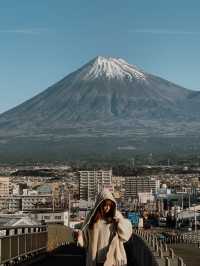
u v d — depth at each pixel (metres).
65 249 52.66
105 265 14.53
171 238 89.25
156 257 19.17
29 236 39.28
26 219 71.88
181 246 65.81
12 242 33.06
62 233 63.16
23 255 36.59
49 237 52.72
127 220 14.78
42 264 36.44
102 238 14.70
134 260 35.31
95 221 14.77
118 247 14.65
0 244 29.41
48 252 46.25
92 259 14.69
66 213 137.62
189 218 185.75
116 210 14.84
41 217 135.25
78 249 52.66
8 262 32.09
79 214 192.75
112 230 14.73
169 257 19.00
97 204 14.80
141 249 28.92
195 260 38.06
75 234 14.84
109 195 14.86
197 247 62.16
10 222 69.19
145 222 175.50
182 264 16.95
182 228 164.38
